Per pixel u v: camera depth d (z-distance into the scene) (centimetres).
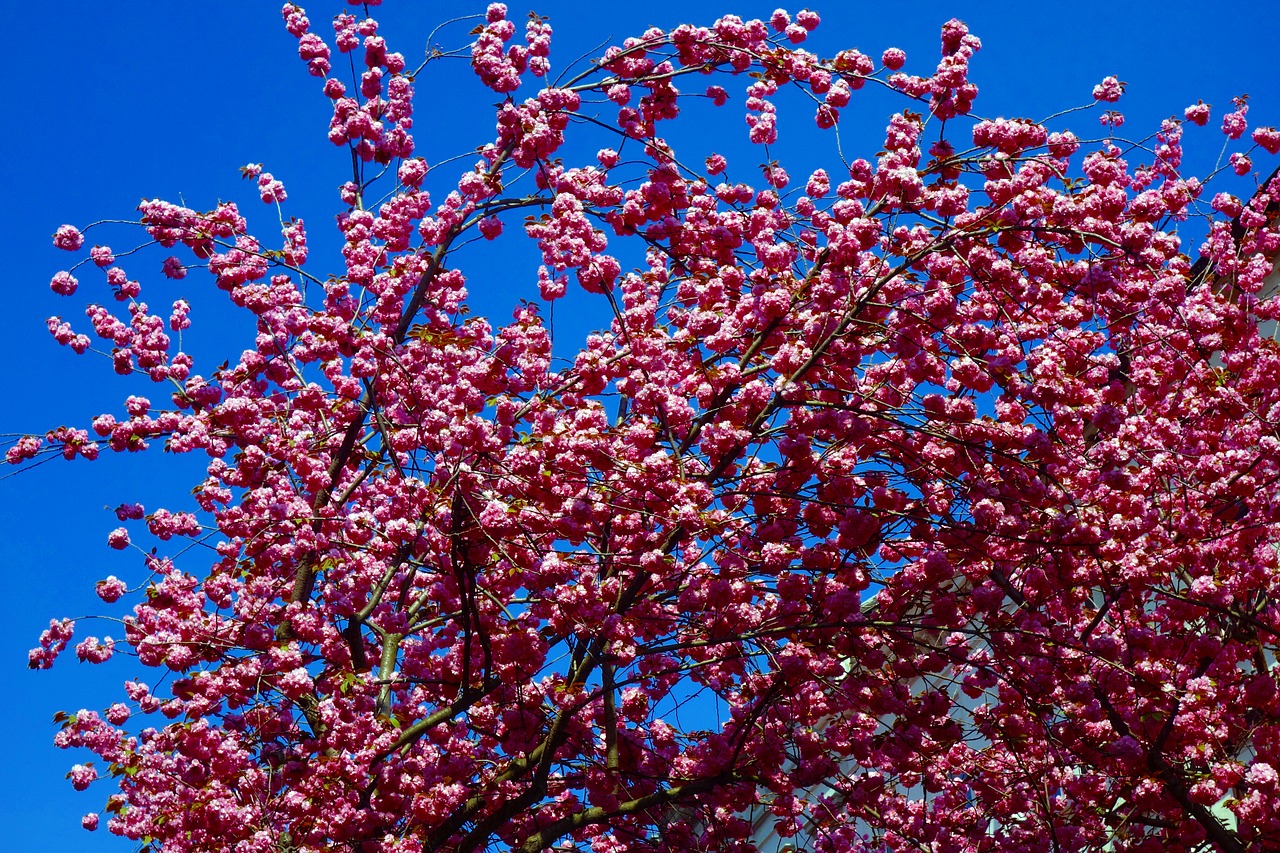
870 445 881
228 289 1038
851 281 831
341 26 1071
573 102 998
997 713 1023
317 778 862
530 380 847
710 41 980
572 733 948
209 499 1041
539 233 919
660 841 1020
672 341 834
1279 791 859
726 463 827
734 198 960
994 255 845
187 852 869
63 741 909
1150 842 959
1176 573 996
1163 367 1047
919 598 893
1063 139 878
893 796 1084
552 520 795
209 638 912
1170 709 895
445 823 867
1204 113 1144
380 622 1008
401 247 1033
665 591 868
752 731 934
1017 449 847
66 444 1030
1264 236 1102
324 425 1063
